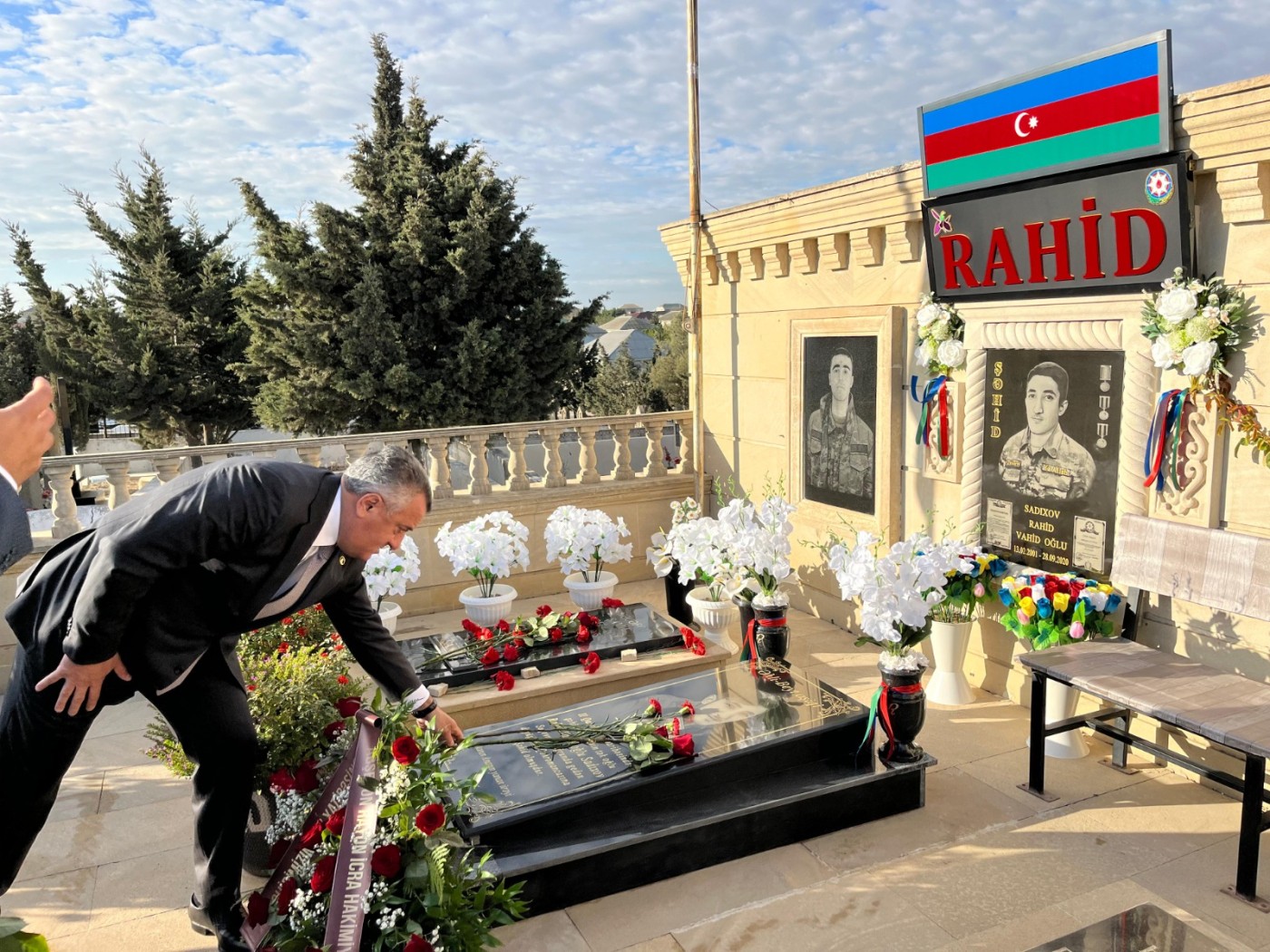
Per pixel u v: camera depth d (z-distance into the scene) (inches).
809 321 280.4
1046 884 142.6
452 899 105.3
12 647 254.8
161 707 118.6
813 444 285.3
